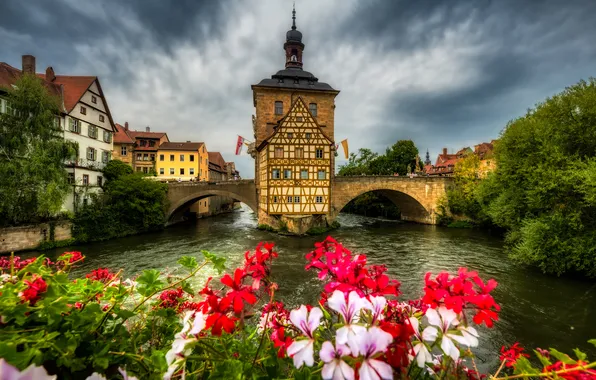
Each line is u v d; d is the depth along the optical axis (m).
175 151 47.97
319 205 26.52
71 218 20.78
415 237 25.72
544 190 13.66
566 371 1.18
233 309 1.31
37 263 1.96
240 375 1.28
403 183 33.38
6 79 21.31
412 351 1.23
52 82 26.03
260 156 30.72
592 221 13.51
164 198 29.30
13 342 1.11
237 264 16.16
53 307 1.31
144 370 1.45
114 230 23.95
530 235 14.09
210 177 59.91
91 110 26.88
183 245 21.36
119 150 45.91
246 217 47.22
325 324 1.74
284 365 1.51
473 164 32.84
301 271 14.77
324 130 32.31
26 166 17.14
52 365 1.23
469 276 1.32
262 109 31.52
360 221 39.09
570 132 14.63
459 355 1.25
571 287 12.52
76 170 23.00
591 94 14.09
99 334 1.58
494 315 1.19
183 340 1.33
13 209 17.39
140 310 2.14
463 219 33.62
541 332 8.76
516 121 17.55
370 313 1.26
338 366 1.02
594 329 8.93
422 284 13.01
